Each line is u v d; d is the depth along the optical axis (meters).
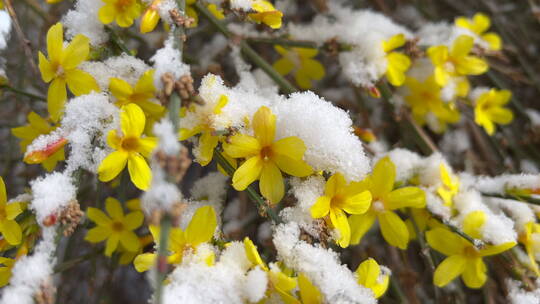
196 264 0.17
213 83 0.19
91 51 0.20
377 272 0.18
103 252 0.23
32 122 0.21
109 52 0.20
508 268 0.21
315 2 0.26
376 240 0.27
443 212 0.20
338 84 0.30
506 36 0.30
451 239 0.20
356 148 0.19
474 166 0.28
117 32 0.22
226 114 0.19
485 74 0.28
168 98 0.16
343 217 0.18
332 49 0.23
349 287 0.17
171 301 0.16
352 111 0.28
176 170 0.15
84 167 0.18
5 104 0.30
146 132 0.20
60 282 0.26
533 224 0.21
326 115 0.19
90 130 0.18
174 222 0.15
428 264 0.23
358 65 0.23
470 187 0.22
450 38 0.25
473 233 0.20
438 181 0.21
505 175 0.22
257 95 0.21
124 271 0.32
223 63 0.28
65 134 0.18
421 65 0.25
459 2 0.32
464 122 0.29
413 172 0.22
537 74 0.30
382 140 0.28
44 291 0.16
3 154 0.30
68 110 0.18
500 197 0.21
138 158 0.18
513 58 0.31
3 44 0.22
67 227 0.17
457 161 0.29
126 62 0.20
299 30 0.25
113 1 0.19
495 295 0.25
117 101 0.19
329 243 0.20
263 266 0.17
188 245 0.18
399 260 0.26
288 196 0.19
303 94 0.19
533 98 0.31
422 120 0.27
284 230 0.18
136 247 0.22
